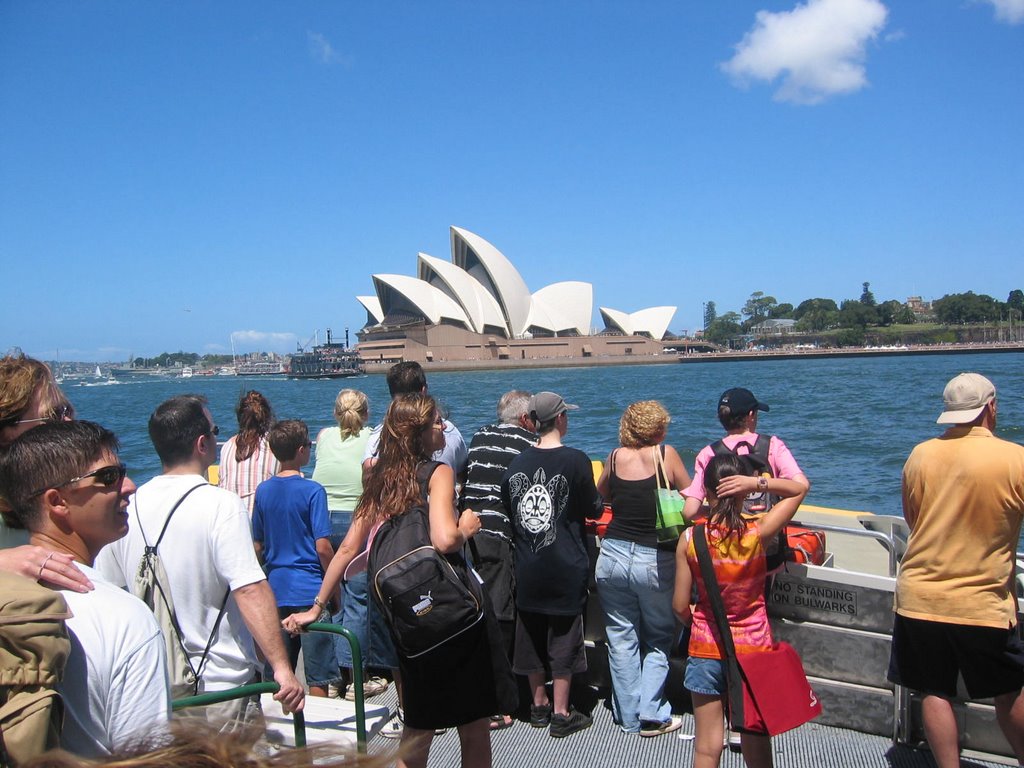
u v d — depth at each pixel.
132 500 2.84
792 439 22.97
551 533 3.88
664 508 3.85
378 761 1.17
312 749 1.17
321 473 4.98
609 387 64.00
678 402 43.22
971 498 2.97
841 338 160.00
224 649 2.83
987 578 3.00
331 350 129.12
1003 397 36.59
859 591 3.74
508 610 4.07
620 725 4.06
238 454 4.78
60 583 1.73
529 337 112.31
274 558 4.23
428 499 2.89
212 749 1.12
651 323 132.62
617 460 4.03
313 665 4.38
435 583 2.73
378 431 4.38
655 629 4.01
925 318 176.00
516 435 4.30
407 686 2.82
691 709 4.14
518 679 4.51
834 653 3.81
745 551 3.10
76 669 1.68
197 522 2.76
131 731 1.71
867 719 3.76
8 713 1.40
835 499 13.83
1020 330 147.00
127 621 1.78
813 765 3.48
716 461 3.18
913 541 3.16
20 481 1.89
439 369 104.12
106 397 78.75
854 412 31.81
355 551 3.14
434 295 105.19
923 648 3.10
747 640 3.11
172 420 2.90
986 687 3.03
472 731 2.90
